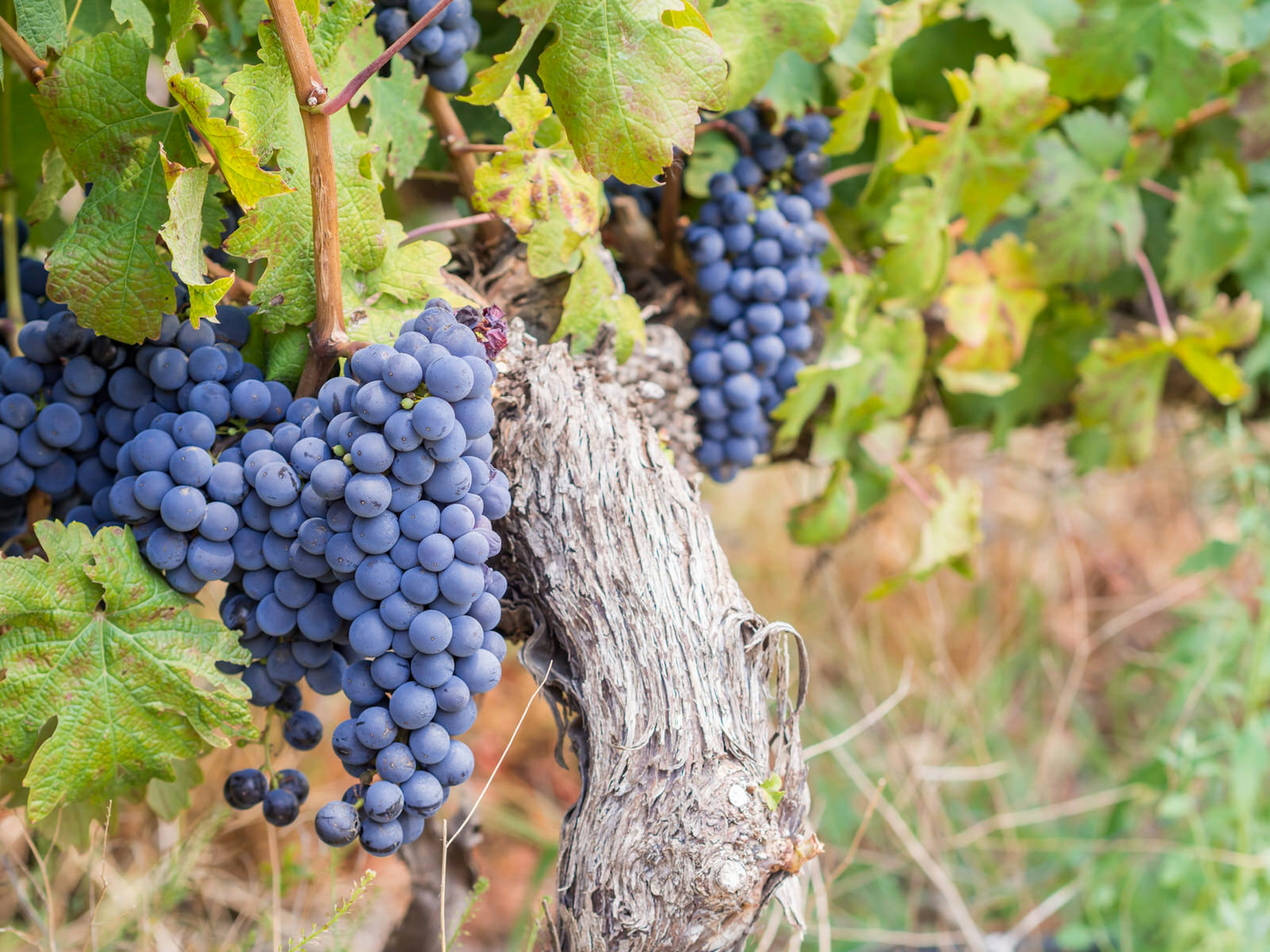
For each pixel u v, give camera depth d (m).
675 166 0.88
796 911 0.78
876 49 0.90
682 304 0.95
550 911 0.83
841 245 0.98
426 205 1.14
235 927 1.00
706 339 0.92
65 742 0.76
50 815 0.83
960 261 1.03
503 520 0.80
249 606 0.77
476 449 0.74
